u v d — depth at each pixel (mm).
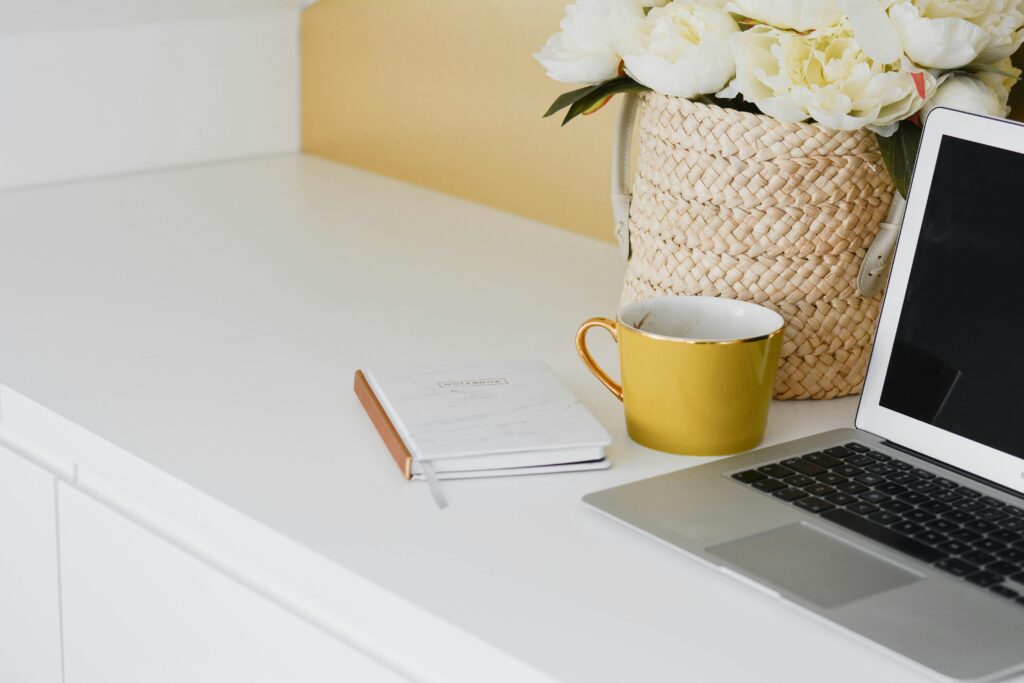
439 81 1694
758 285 988
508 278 1370
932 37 889
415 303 1271
